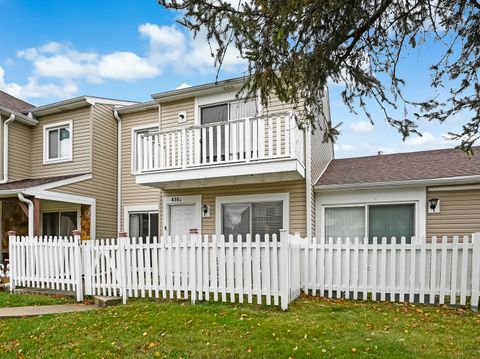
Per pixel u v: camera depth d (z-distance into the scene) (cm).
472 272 608
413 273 657
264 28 352
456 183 894
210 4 351
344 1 353
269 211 1020
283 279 602
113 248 748
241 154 940
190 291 686
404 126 435
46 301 761
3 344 504
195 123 1116
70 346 481
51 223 1362
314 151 1046
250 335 474
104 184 1348
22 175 1366
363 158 1298
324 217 1018
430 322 525
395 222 952
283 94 400
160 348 456
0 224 1307
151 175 1048
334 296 732
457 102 425
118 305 686
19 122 1366
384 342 437
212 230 1073
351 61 430
